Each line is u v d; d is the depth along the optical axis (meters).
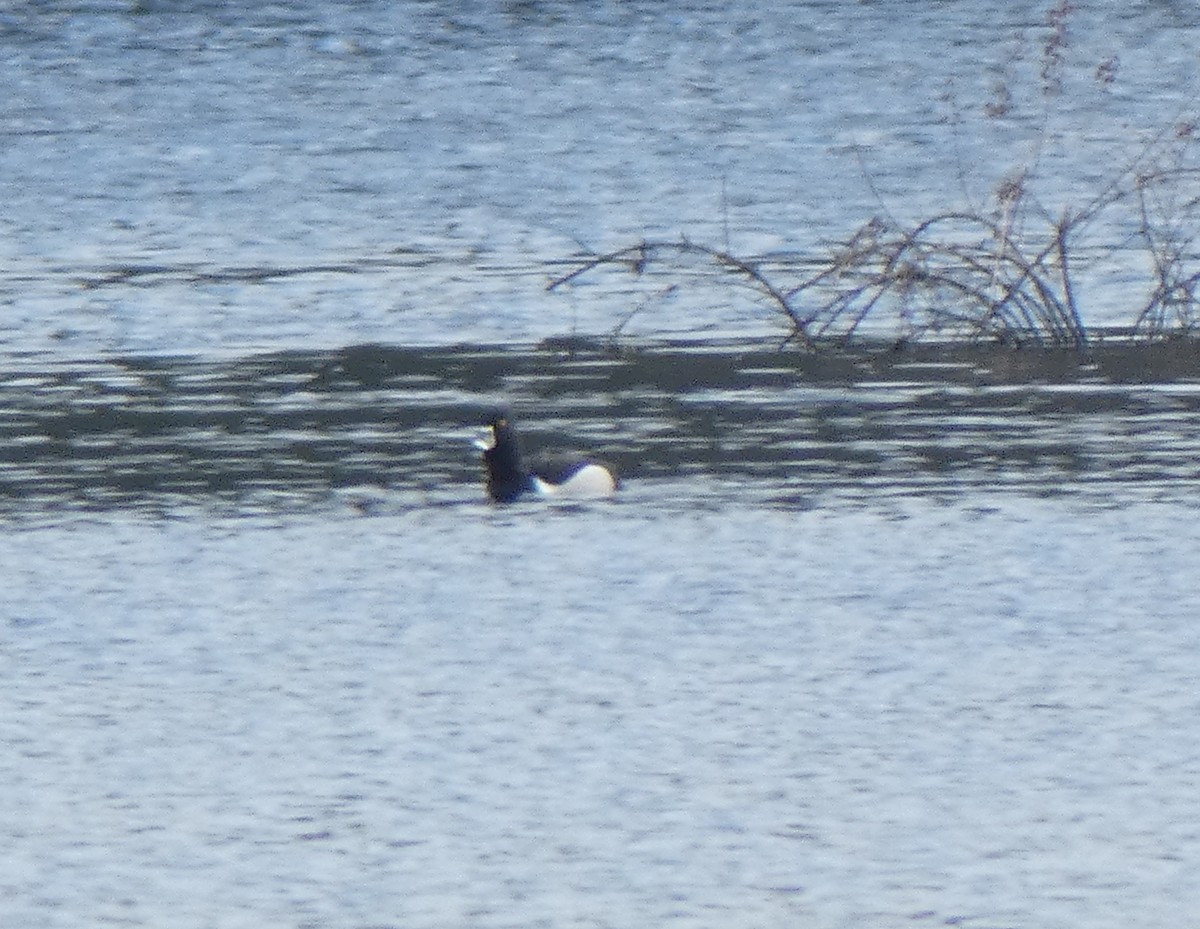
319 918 18.03
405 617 24.94
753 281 43.03
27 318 40.97
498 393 35.31
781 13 76.50
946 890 18.34
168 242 47.84
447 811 19.95
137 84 67.38
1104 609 24.84
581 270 37.94
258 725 21.92
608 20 76.06
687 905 18.14
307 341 39.12
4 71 69.12
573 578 26.19
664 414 33.84
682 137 59.69
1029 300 38.31
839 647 23.81
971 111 62.03
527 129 61.00
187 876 18.80
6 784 20.62
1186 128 43.31
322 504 29.36
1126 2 77.25
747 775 20.58
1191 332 38.56
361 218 50.25
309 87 67.00
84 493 30.05
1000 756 20.92
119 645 24.20
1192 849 19.02
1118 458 31.09
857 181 53.88
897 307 40.66
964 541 27.33
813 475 30.44
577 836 19.41
